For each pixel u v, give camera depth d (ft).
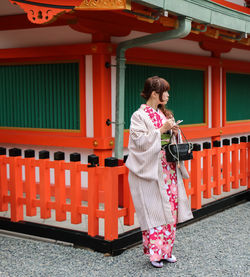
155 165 12.75
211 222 18.62
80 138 20.66
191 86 26.61
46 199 16.40
